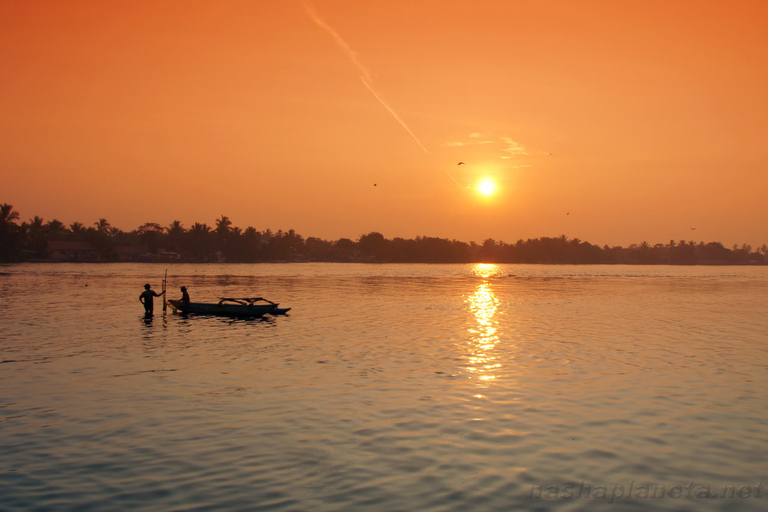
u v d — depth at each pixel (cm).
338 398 1628
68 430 1336
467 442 1266
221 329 3133
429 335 2953
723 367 2098
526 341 2756
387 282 9488
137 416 1447
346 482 1052
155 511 938
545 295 6406
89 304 4566
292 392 1697
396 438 1288
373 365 2117
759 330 3231
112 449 1215
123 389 1722
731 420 1430
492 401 1602
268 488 1026
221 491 1012
